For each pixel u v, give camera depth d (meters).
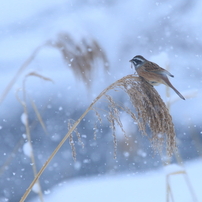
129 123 10.03
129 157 10.87
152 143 4.68
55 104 18.61
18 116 18.00
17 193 12.63
